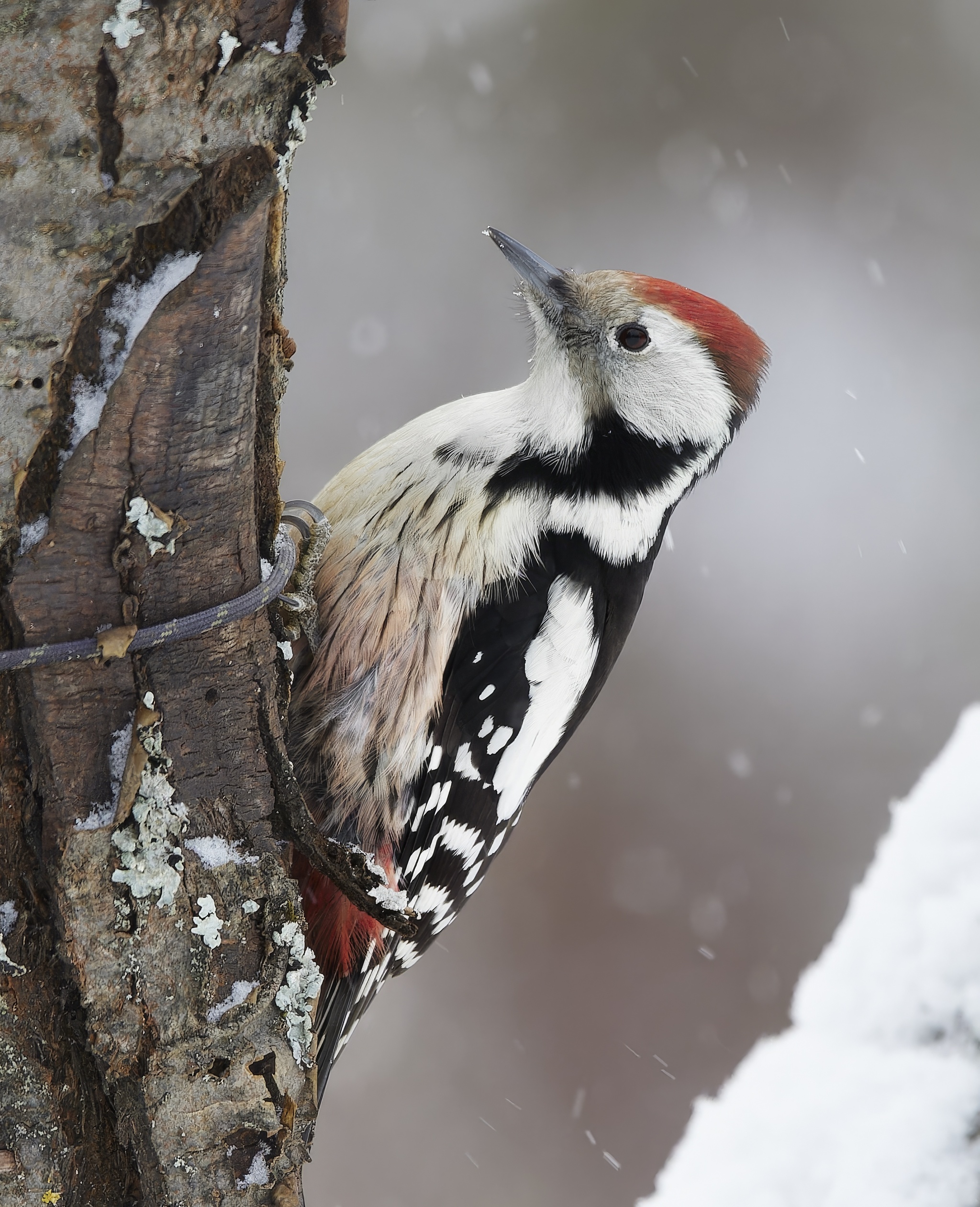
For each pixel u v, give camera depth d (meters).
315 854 3.96
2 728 3.40
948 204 15.98
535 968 13.09
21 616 3.32
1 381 3.12
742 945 12.97
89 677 3.46
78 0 2.85
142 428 3.28
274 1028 3.86
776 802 13.73
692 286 15.69
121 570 3.41
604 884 13.39
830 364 15.62
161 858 3.61
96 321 3.16
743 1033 12.75
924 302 15.64
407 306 14.71
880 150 16.09
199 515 3.47
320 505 5.91
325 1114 12.59
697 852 13.66
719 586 15.05
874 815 13.74
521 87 15.76
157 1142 3.73
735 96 16.06
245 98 3.17
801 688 14.48
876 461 15.17
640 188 15.71
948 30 16.20
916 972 4.84
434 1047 12.83
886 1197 4.44
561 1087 12.64
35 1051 3.50
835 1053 4.96
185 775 3.66
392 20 15.48
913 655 14.67
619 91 15.81
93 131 2.99
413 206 15.11
